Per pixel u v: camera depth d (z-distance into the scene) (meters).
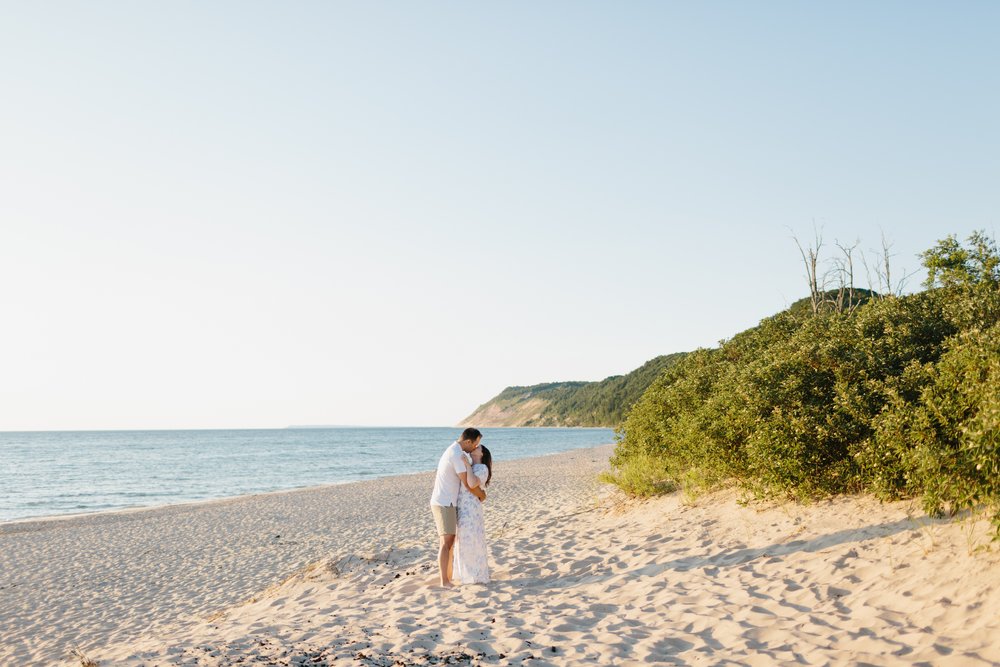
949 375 6.00
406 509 20.44
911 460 6.34
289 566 12.57
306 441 125.56
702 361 14.50
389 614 6.89
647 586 7.02
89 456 76.19
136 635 8.53
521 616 6.36
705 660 4.70
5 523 21.34
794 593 5.88
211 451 86.38
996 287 9.48
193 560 13.94
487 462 8.19
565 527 11.83
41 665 7.58
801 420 8.20
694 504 10.58
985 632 4.24
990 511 5.71
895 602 5.15
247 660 5.38
